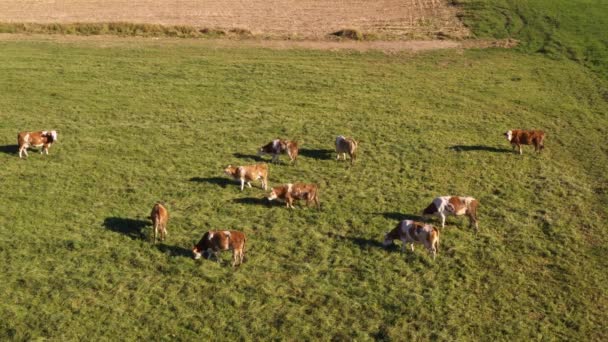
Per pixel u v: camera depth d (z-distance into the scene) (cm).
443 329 2123
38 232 2611
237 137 3634
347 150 3284
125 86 4419
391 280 2353
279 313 2188
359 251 2523
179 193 2961
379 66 5053
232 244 2377
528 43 5675
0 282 2292
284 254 2503
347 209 2839
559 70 5038
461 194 3008
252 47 5438
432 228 2414
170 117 3919
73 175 3127
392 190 3034
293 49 5425
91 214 2759
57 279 2322
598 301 2280
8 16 6119
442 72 4944
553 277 2402
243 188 3012
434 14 6638
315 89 4481
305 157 3378
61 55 5022
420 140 3647
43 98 4147
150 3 6906
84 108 4019
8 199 2870
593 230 2731
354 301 2244
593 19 6300
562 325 2161
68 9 6519
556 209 2891
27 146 3291
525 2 6894
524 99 4416
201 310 2195
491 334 2112
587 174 3316
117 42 5431
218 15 6481
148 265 2405
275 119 3919
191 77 4641
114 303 2214
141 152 3412
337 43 5638
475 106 4259
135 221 2702
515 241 2612
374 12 6744
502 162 3378
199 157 3366
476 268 2430
